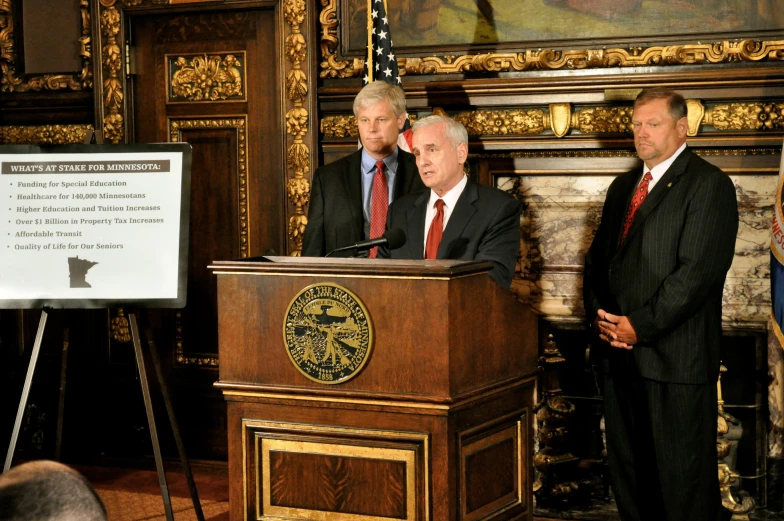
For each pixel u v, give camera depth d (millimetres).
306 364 2645
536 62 4363
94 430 5180
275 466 2727
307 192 4746
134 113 5047
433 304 2510
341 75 4723
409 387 2555
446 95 4461
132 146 3592
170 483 4684
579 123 4309
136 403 5102
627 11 4262
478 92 4398
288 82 4730
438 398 2506
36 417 5234
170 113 5000
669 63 4199
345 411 2643
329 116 4754
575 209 4367
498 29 4445
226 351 2760
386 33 4355
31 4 5211
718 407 4004
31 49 5234
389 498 2604
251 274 2711
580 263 4363
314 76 4699
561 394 4336
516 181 4461
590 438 4371
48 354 5219
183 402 5043
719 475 3957
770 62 4098
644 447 3674
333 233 3998
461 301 2562
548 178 4402
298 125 4727
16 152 3611
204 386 4992
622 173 4227
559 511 4250
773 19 4082
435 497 2561
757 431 4152
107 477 4797
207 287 5000
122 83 5012
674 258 3500
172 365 5062
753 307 4129
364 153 4031
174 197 3572
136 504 4340
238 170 4910
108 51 5008
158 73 5008
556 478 4285
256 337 2719
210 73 4922
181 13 4930
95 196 3580
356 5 4684
